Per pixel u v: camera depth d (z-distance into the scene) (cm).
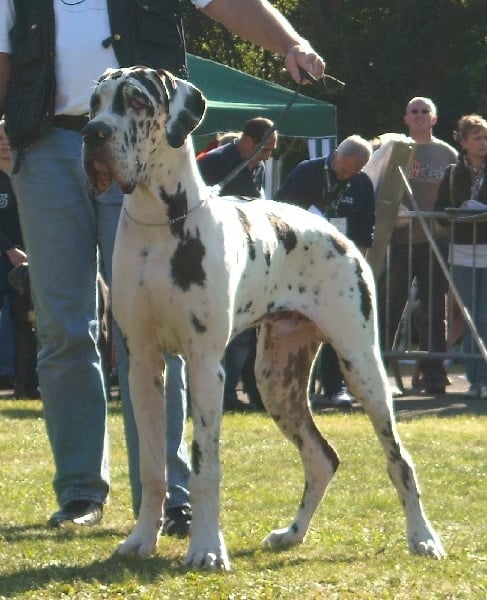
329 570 747
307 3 4134
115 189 866
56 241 883
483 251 1662
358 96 3928
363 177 1509
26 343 1691
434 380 1753
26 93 873
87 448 909
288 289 809
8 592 677
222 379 749
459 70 3916
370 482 1088
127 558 765
